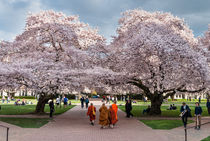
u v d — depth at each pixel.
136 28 23.27
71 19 26.75
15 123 15.57
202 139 10.70
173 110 29.83
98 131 13.14
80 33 25.61
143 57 19.89
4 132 10.55
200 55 19.19
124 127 14.77
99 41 26.03
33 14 23.98
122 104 45.81
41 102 23.02
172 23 25.05
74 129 13.79
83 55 20.66
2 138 10.41
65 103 32.81
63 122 16.97
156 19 24.48
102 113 14.23
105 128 14.31
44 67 17.81
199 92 23.16
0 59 21.64
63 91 19.53
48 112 25.14
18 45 21.45
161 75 19.59
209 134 11.41
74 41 23.77
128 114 21.19
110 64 23.62
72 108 32.50
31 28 22.38
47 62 18.36
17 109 28.42
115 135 11.91
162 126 14.84
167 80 19.67
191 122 17.05
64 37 21.81
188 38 24.05
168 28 22.55
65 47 21.52
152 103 23.19
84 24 26.92
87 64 21.77
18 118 18.61
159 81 19.84
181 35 23.86
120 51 23.03
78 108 32.50
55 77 17.08
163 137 11.35
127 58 19.80
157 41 18.41
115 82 21.17
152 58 21.17
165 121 17.08
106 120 14.19
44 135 11.71
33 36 22.80
